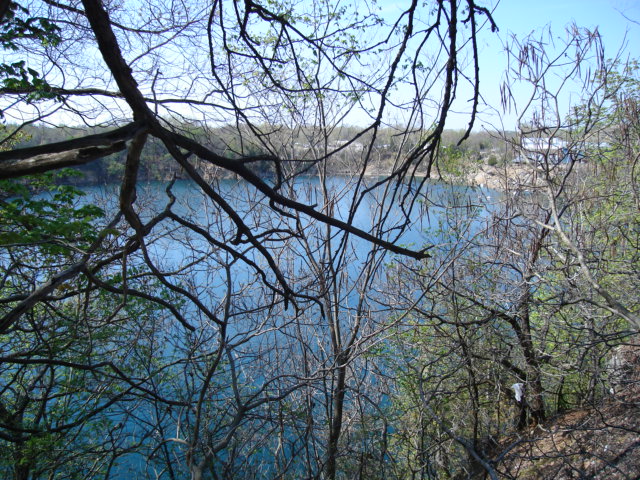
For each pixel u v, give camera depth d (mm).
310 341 10953
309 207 2162
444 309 11406
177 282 9766
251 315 9617
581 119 10250
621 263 10398
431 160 2498
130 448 6711
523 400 10133
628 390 9766
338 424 8406
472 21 2533
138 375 8359
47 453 6387
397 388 11047
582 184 11289
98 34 1662
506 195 10234
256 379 10711
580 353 9297
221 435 6496
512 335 10898
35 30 5645
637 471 7988
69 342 6672
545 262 11352
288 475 7809
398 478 7906
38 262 6531
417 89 2734
